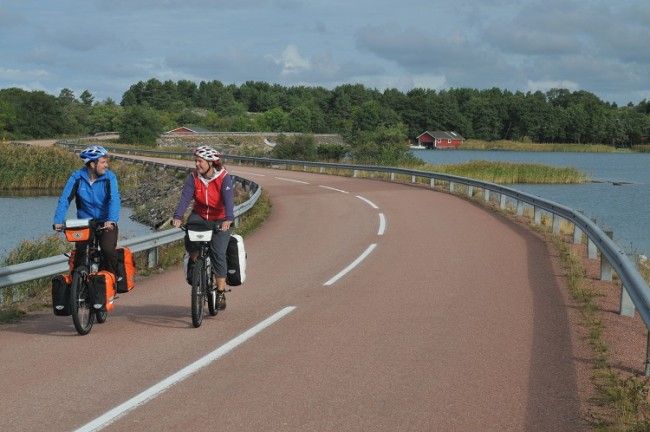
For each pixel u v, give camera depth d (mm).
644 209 40344
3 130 135250
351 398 6242
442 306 10141
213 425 5582
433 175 34688
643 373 7180
